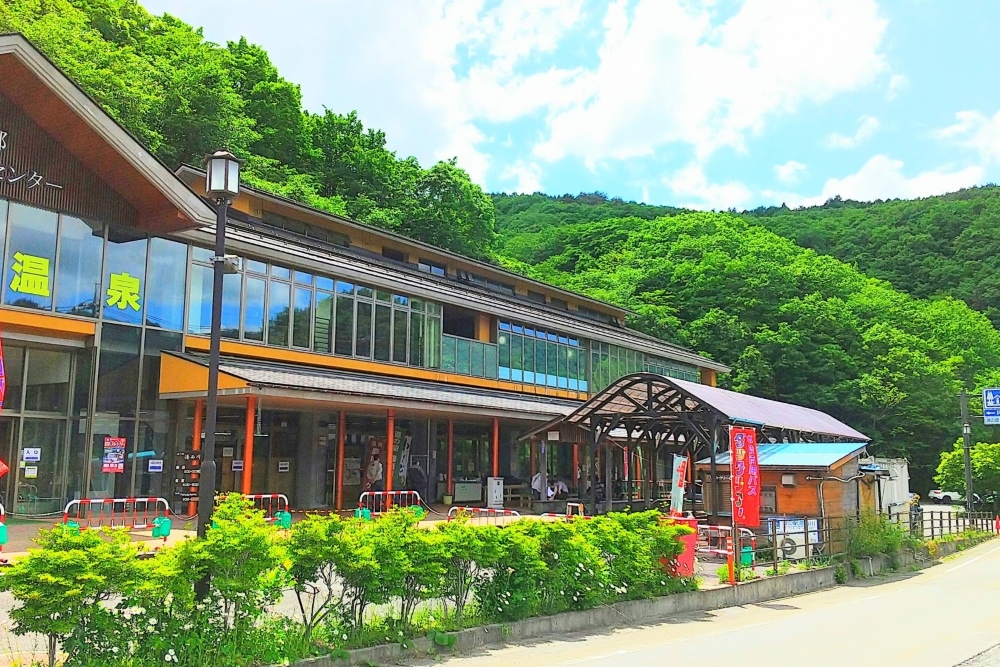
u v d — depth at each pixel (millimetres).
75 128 16906
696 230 86188
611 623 11031
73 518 16578
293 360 22594
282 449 22984
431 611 9453
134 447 18359
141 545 7480
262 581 7211
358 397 19938
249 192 26000
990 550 26906
